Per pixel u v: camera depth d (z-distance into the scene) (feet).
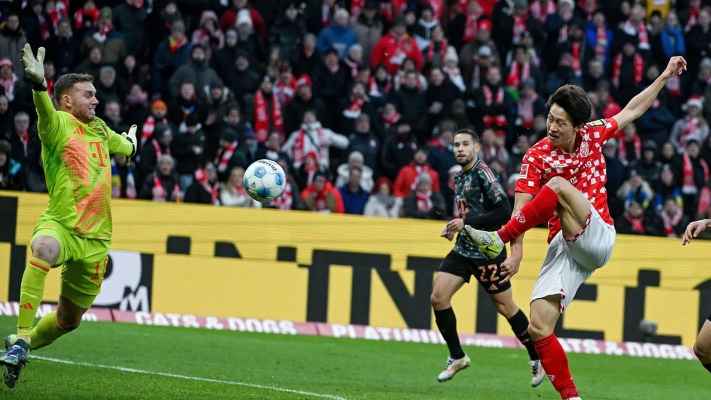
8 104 166.71
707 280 165.89
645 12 219.00
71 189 81.35
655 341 162.71
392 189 184.44
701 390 119.24
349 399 90.27
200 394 86.89
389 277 155.84
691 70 215.51
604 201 79.82
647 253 164.25
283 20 199.31
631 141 197.36
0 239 145.18
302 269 153.99
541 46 209.77
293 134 180.75
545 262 80.33
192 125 169.17
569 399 78.64
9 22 169.99
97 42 177.27
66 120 82.17
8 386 75.77
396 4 206.49
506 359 138.31
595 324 161.07
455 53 198.29
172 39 181.98
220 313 151.33
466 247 107.34
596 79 205.98
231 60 186.09
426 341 155.12
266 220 153.79
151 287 149.38
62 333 87.35
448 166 183.21
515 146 195.93
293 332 152.15
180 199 167.53
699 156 200.03
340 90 190.49
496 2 208.44
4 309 143.64
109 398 81.10
